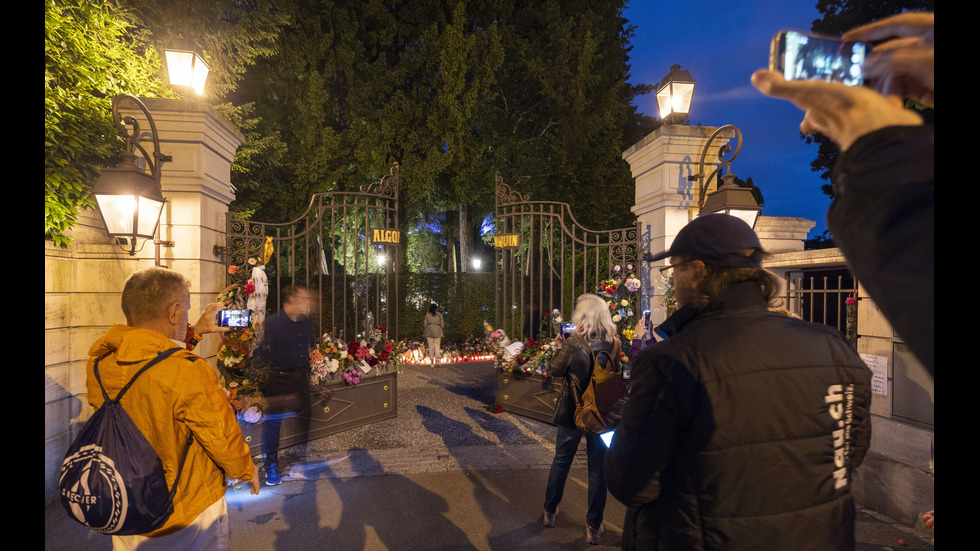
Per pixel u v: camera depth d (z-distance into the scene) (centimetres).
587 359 312
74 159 445
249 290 490
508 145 1438
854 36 59
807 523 94
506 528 338
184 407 168
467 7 1439
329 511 365
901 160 51
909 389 336
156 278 188
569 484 417
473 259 1653
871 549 300
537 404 622
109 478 154
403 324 1362
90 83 476
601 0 1539
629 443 107
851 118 57
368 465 460
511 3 1436
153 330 184
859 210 55
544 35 1495
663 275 515
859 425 102
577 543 316
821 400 97
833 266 405
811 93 61
